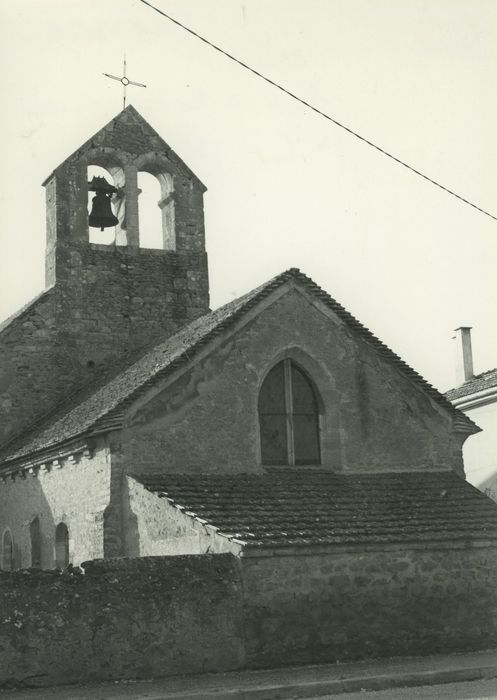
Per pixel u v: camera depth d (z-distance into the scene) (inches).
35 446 890.7
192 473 774.5
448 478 844.6
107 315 1098.1
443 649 700.7
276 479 789.2
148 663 608.4
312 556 671.1
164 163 1149.7
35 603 587.8
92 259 1104.2
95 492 782.5
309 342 840.3
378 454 840.9
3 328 1060.5
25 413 1048.8
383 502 773.3
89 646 595.2
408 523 730.8
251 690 549.0
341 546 680.4
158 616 617.3
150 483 736.3
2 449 1024.9
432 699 514.6
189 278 1137.4
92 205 1128.2
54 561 852.6
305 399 844.6
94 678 591.8
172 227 1147.3
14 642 576.7
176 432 776.9
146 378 799.7
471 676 606.9
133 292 1112.8
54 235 1099.9
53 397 1062.4
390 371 863.1
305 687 561.9
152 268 1125.7
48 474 889.5
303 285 847.1
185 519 690.8
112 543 748.0
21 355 1058.7
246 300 833.5
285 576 660.1
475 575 724.0
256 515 703.1
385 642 682.8
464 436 880.3
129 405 761.6
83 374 1077.8
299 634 655.8
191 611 627.2
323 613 666.2
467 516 761.6
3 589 582.2
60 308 1082.1
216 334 804.0
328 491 780.6
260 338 823.1
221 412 795.4
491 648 717.9
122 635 605.0
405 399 861.8
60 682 582.9
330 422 836.6
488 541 729.6
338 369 846.5
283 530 681.0
